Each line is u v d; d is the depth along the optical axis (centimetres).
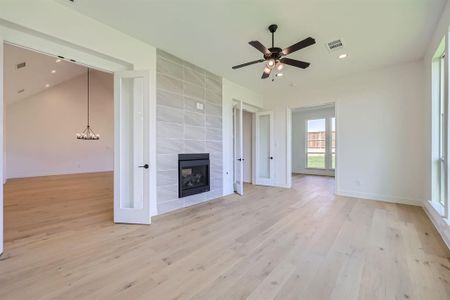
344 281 180
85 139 919
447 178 255
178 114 398
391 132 437
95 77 973
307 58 393
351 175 488
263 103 648
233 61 414
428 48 348
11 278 183
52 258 217
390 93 436
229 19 278
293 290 169
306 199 470
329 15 267
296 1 242
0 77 216
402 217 343
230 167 532
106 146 1021
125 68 333
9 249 235
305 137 944
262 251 234
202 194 451
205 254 227
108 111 1026
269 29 298
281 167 618
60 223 318
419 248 238
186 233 284
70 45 269
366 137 466
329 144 880
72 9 260
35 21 234
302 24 287
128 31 309
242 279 183
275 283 178
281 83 543
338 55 380
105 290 169
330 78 504
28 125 811
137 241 258
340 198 475
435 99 341
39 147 835
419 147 407
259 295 163
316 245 247
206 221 330
